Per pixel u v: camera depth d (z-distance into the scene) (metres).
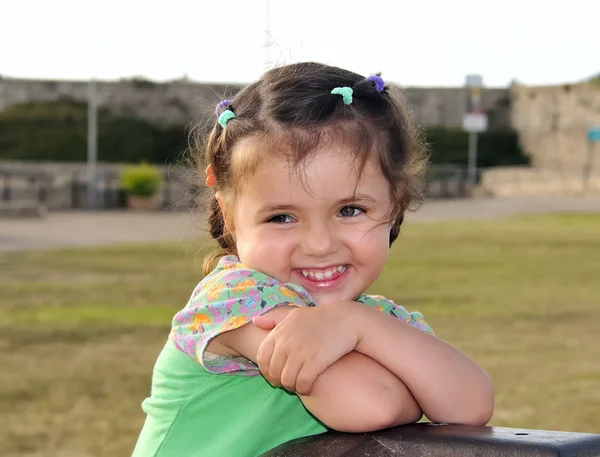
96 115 45.38
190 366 1.51
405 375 1.32
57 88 46.62
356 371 1.31
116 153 43.59
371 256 1.46
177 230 18.05
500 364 5.90
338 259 1.46
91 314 7.81
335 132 1.42
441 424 1.21
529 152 46.97
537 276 10.99
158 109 46.19
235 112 1.51
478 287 9.91
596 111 45.34
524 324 7.54
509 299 9.01
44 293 9.07
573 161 44.97
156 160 44.06
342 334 1.33
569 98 46.31
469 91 48.75
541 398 4.95
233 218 1.54
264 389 1.47
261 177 1.43
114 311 7.98
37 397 4.93
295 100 1.43
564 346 6.57
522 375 5.56
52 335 6.82
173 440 1.49
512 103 48.84
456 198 31.16
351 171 1.42
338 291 1.48
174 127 45.34
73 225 19.34
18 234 16.77
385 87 1.58
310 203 1.42
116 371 5.60
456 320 7.72
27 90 46.25
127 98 46.16
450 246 14.90
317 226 1.44
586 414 4.60
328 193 1.41
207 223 1.88
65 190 26.05
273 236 1.45
